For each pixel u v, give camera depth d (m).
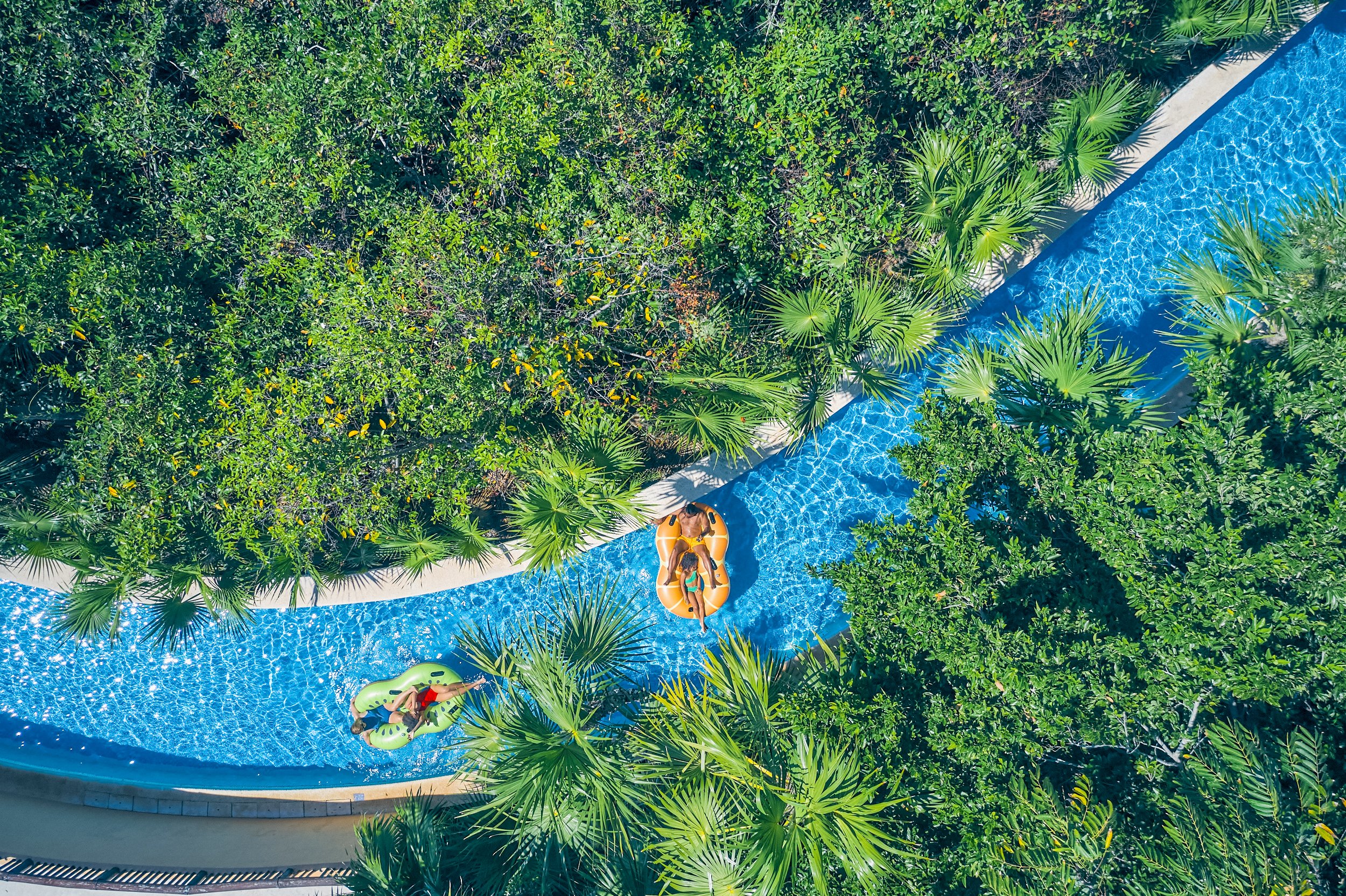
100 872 8.58
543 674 6.57
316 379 7.59
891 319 7.26
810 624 9.38
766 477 9.27
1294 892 4.50
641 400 8.06
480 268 7.32
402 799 9.64
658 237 7.43
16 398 7.88
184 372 7.83
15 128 7.87
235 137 8.58
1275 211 9.19
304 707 9.59
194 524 8.00
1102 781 5.74
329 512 8.02
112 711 9.66
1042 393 6.67
